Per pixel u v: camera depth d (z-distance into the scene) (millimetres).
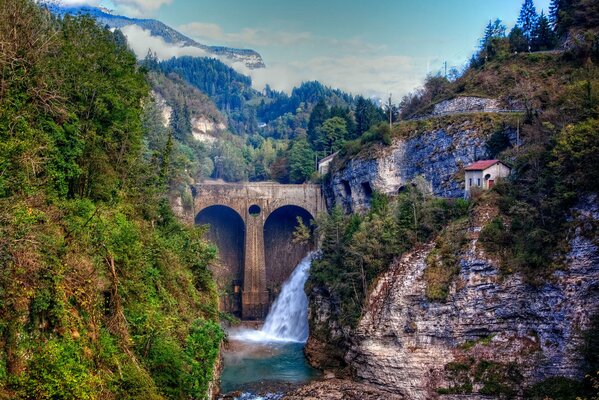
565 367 51562
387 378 61094
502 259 58438
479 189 68375
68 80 37594
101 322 28359
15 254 23500
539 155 61969
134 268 34094
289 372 67500
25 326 23156
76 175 35188
